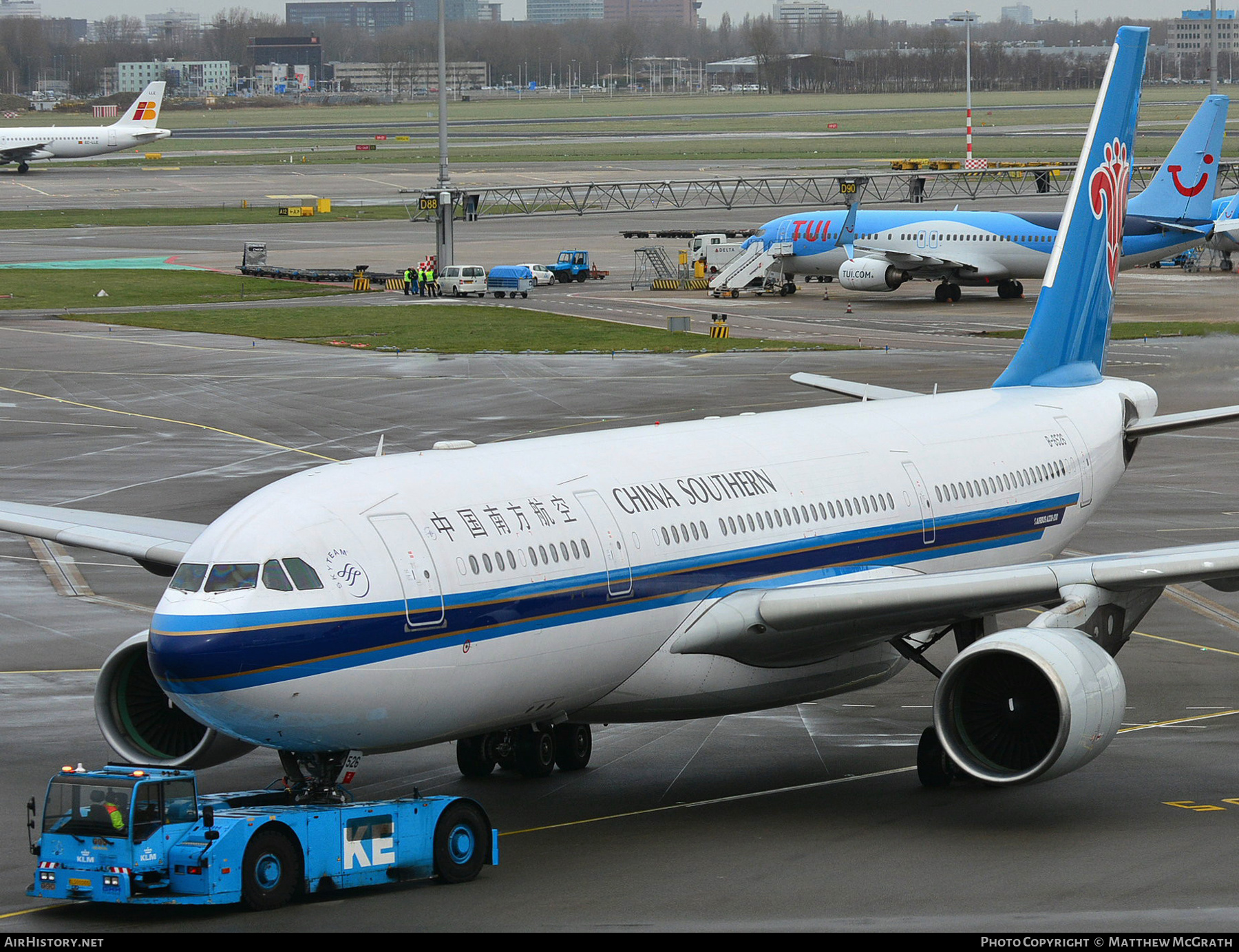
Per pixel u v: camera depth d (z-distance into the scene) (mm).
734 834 77438
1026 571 79875
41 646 117688
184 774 65688
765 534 86312
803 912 64312
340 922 63594
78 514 94500
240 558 67500
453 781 89875
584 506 78625
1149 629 125188
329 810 66688
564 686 77000
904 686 112438
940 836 76562
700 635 81938
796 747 96562
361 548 69188
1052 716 75375
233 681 65625
